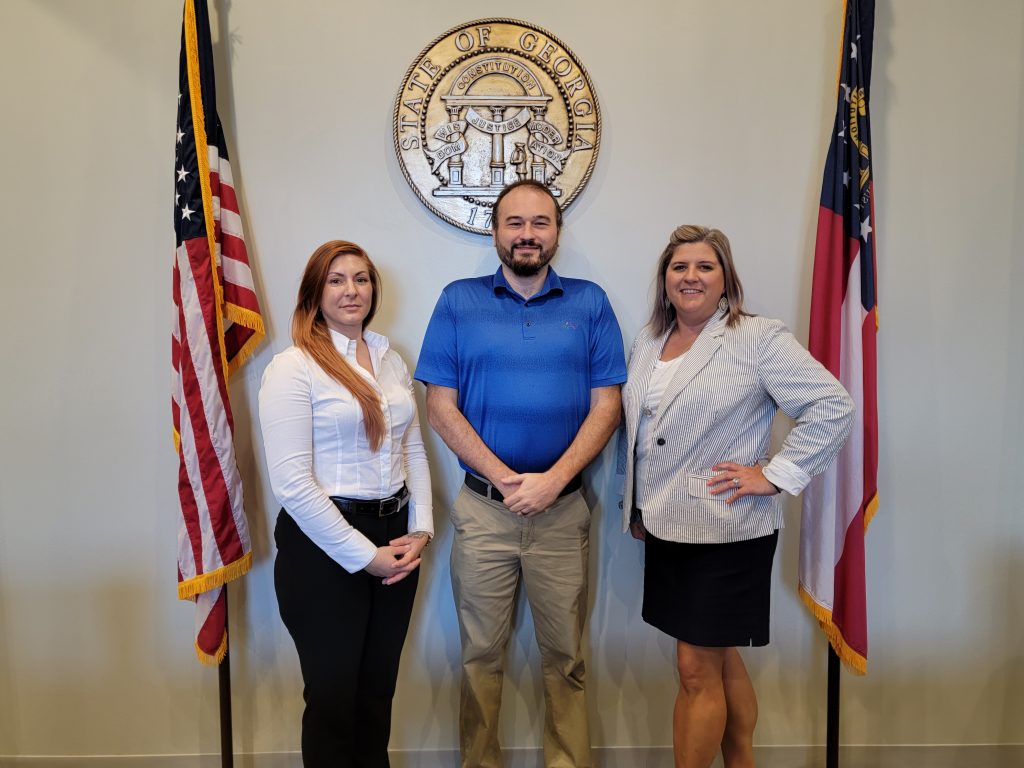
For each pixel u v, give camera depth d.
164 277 2.01
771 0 1.96
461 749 1.93
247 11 1.94
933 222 2.03
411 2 1.94
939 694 2.13
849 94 1.83
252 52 1.95
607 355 1.82
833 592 1.92
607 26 1.96
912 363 2.06
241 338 1.95
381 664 1.68
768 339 1.62
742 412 1.65
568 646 1.83
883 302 2.05
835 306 1.85
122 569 2.09
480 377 1.78
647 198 2.00
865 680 2.14
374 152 1.98
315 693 1.57
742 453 1.67
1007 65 1.99
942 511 2.10
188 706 2.12
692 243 1.66
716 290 1.66
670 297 1.71
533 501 1.69
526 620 2.09
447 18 1.95
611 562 2.10
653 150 1.99
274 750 2.11
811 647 2.11
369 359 1.71
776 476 1.60
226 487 1.85
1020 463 2.09
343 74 1.96
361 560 1.52
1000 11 1.97
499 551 1.80
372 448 1.60
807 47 1.97
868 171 1.84
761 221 2.01
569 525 1.82
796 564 2.11
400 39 1.95
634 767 2.12
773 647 2.13
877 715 2.14
